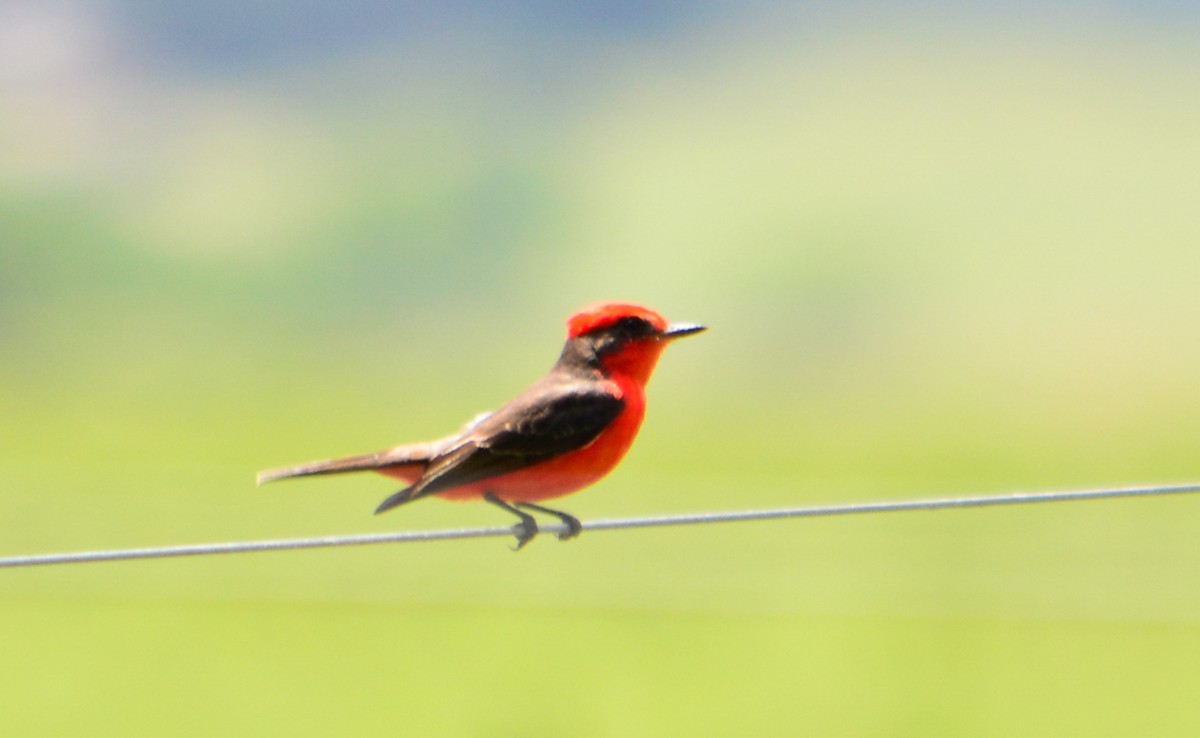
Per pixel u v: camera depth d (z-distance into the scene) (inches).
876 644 695.7
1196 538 772.6
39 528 850.8
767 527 842.2
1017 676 657.0
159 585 757.9
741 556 814.5
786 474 1024.2
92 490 914.7
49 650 679.1
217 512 852.0
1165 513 795.4
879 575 776.3
